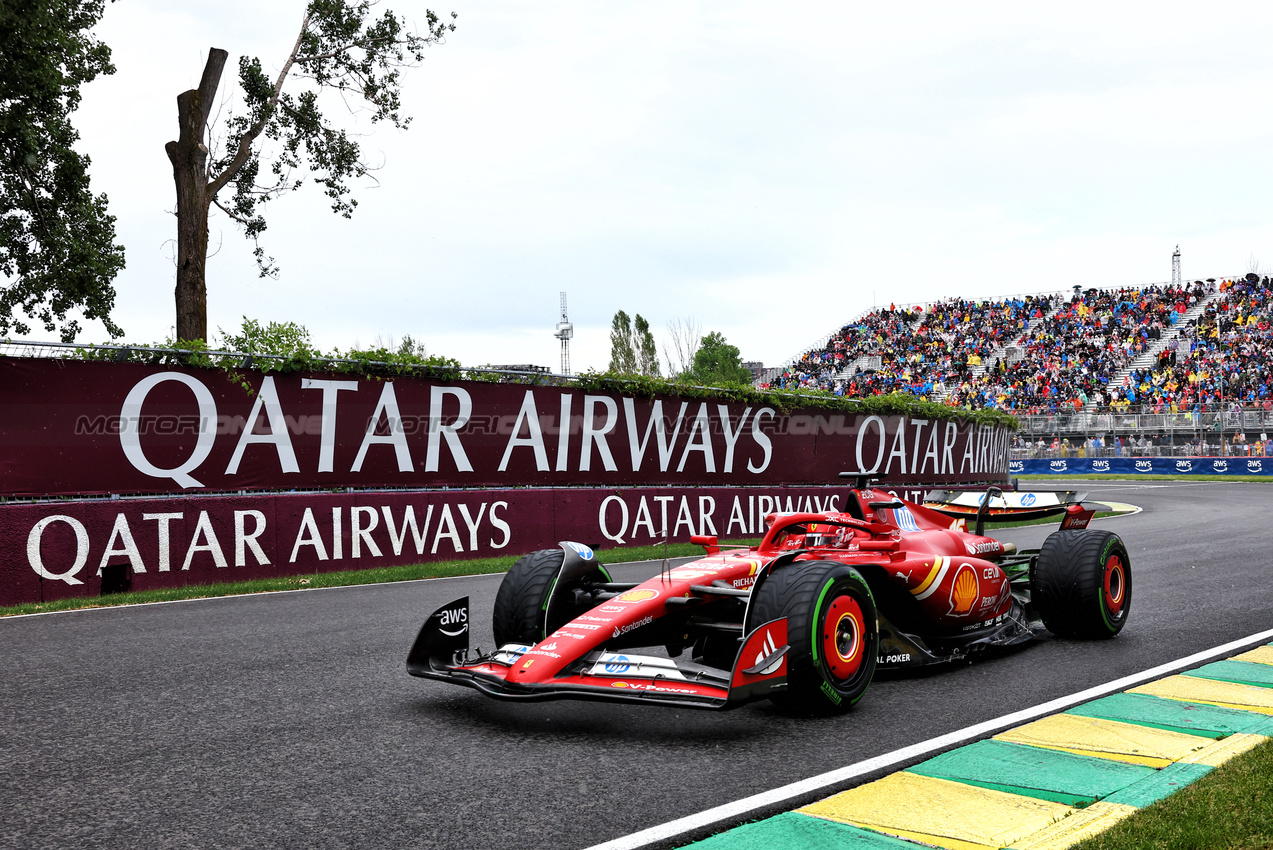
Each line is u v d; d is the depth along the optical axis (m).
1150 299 47.19
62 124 17.03
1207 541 14.30
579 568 5.60
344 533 11.64
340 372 11.79
